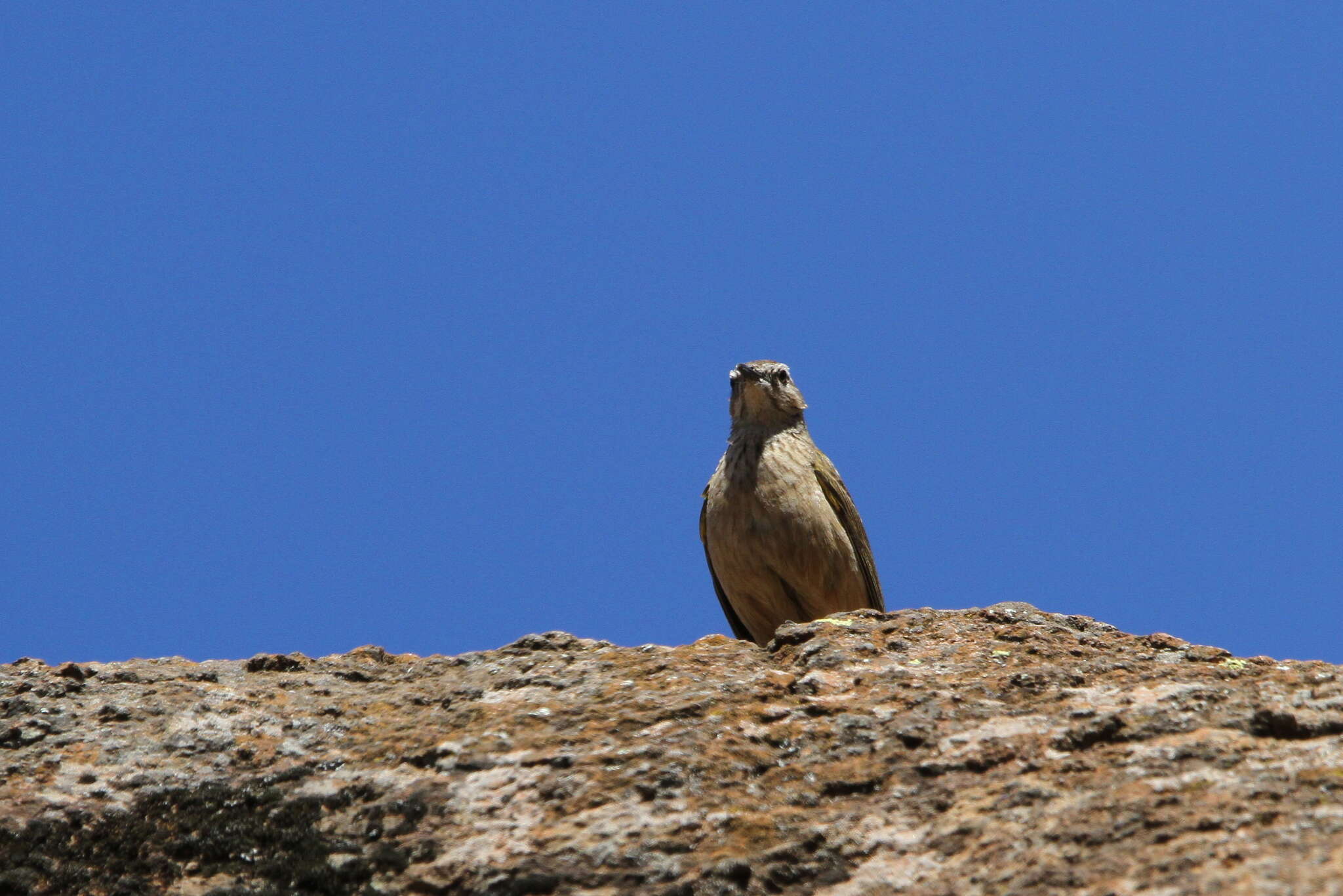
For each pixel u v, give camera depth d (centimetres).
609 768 930
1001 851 812
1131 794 838
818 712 987
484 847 877
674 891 826
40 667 1173
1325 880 707
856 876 828
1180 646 1112
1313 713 902
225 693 1104
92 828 926
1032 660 1071
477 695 1074
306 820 928
